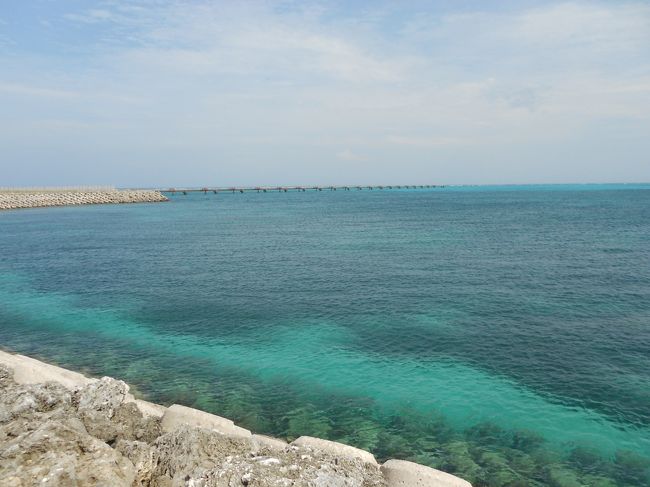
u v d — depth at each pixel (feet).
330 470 27.99
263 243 167.43
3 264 127.95
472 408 48.75
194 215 302.66
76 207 365.40
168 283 104.47
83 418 33.83
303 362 60.80
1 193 374.63
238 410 48.37
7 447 25.90
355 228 218.18
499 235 182.91
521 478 37.83
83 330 73.92
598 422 45.91
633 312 78.74
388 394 51.90
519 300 86.84
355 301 87.86
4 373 43.86
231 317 79.71
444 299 88.22
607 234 179.83
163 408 44.60
